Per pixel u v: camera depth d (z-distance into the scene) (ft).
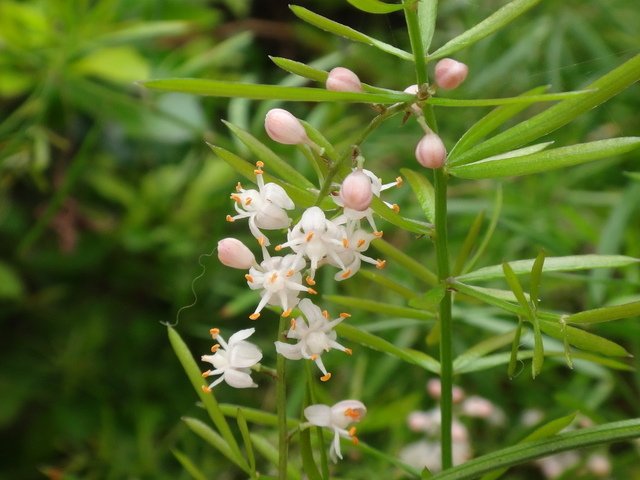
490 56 1.08
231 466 0.96
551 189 0.98
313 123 0.87
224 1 1.33
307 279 0.51
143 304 1.22
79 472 1.07
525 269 0.55
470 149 0.52
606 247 0.80
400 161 1.07
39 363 1.18
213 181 1.14
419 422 0.86
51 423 1.14
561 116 0.51
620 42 1.07
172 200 1.21
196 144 1.14
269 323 1.13
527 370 0.94
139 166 1.23
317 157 0.53
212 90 0.47
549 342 0.73
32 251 1.21
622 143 0.50
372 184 0.51
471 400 0.87
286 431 0.53
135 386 1.14
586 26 1.01
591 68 1.02
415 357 0.59
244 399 1.08
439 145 0.50
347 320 0.95
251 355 0.53
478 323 0.78
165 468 1.04
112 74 1.06
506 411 0.97
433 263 1.00
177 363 1.16
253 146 0.54
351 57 1.15
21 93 1.13
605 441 0.52
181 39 1.25
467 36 0.52
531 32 1.01
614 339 0.86
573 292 1.02
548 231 0.95
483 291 0.54
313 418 0.53
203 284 1.12
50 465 1.13
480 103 0.48
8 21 1.02
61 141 1.06
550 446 0.52
